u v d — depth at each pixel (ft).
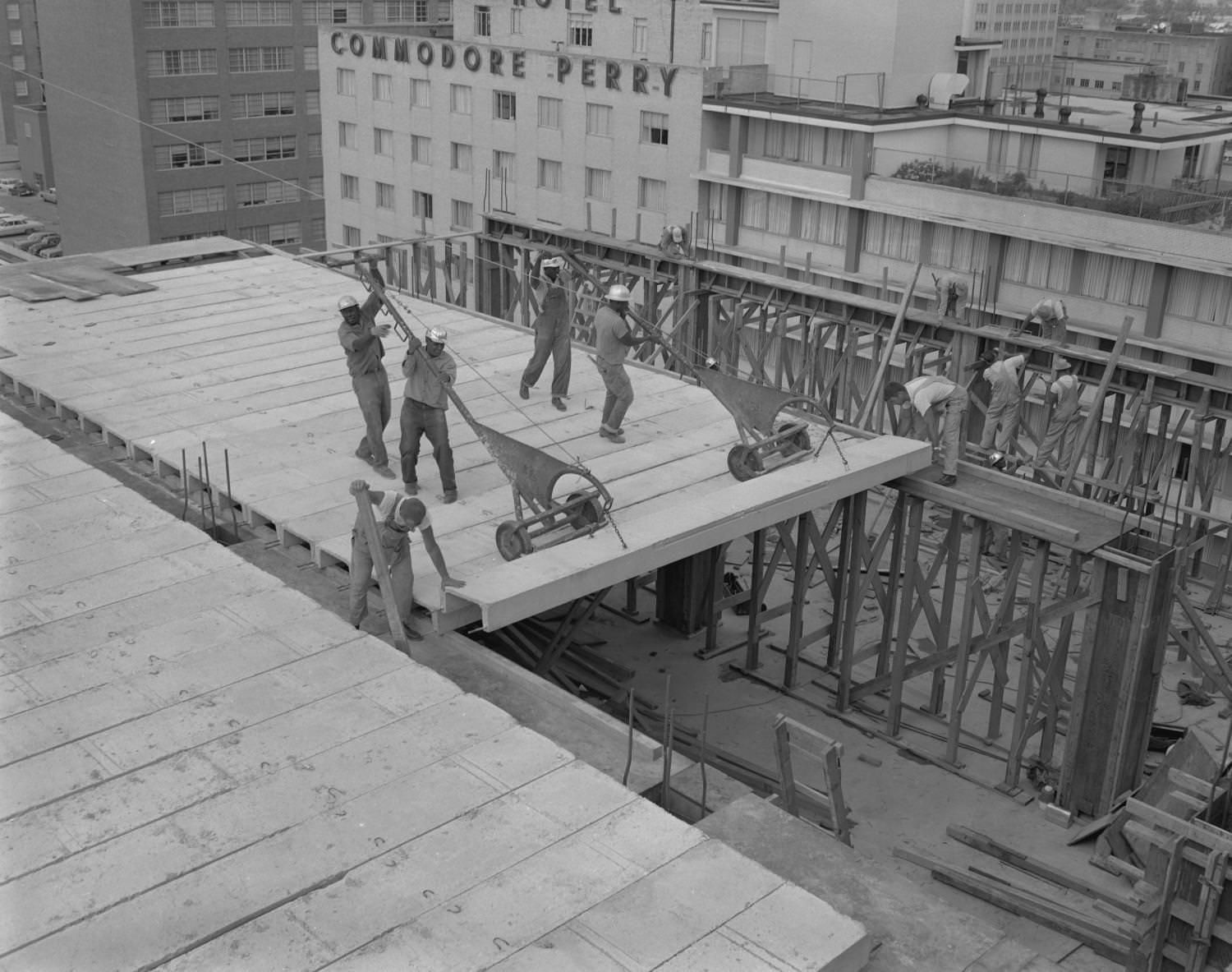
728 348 90.94
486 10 166.91
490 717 35.55
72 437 57.52
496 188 155.02
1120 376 73.26
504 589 40.24
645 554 43.91
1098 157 111.34
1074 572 51.16
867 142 113.80
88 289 77.56
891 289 112.78
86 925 27.53
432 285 106.01
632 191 137.90
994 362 75.77
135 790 32.07
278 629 39.91
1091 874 47.62
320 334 70.79
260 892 28.60
